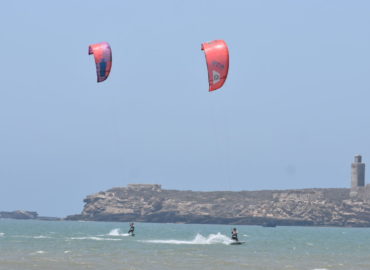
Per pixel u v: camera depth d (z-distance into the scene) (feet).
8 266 590.14
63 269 576.61
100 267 599.16
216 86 467.11
